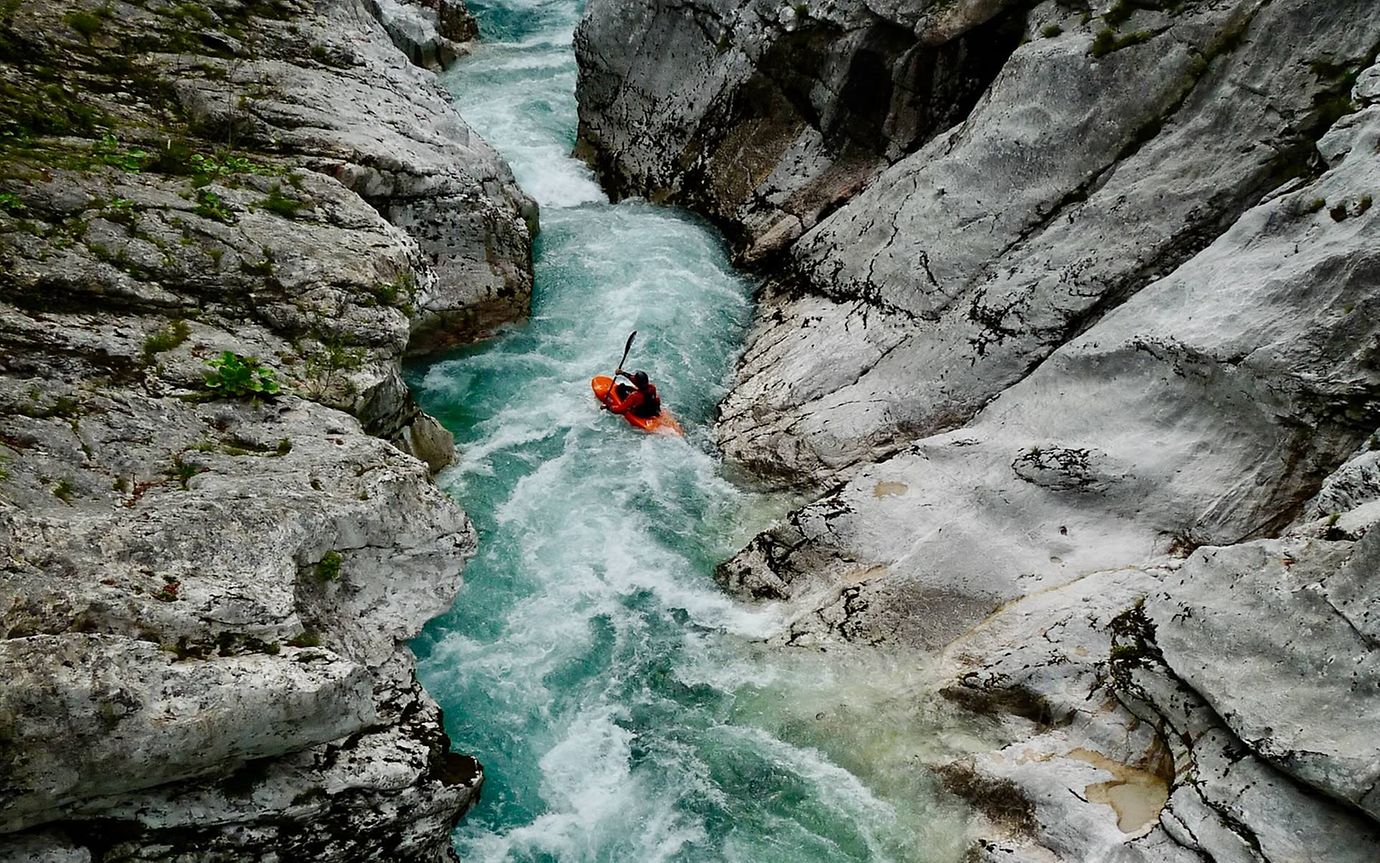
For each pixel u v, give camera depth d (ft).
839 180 46.14
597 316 44.06
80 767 15.26
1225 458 27.50
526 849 24.04
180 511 18.94
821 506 31.60
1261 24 32.58
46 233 25.27
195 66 37.65
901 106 44.01
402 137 40.32
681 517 34.47
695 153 51.88
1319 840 18.43
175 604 17.22
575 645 29.35
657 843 24.40
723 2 49.70
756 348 41.93
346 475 22.35
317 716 17.51
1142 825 21.38
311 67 41.91
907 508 30.76
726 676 28.50
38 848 15.81
